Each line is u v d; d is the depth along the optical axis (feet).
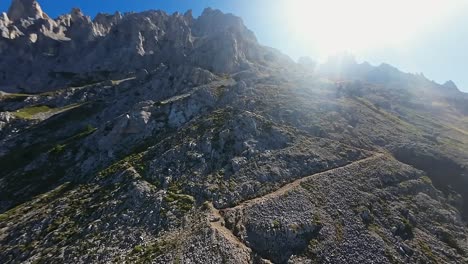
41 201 264.52
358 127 330.13
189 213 206.18
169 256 168.86
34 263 188.14
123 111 447.83
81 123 451.53
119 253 181.57
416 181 252.21
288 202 208.85
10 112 510.58
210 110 356.79
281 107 342.44
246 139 283.79
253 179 237.45
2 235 224.94
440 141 330.75
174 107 366.84
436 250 193.57
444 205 234.99
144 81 533.14
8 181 325.01
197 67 483.51
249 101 357.00
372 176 247.70
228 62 540.93
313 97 386.11
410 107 492.54
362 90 514.68
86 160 319.47
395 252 186.09
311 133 304.91
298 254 177.17
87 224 213.05
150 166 264.31
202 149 275.80
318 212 204.23
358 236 192.54
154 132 335.47
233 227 190.29
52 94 595.88
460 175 263.70
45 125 457.68
